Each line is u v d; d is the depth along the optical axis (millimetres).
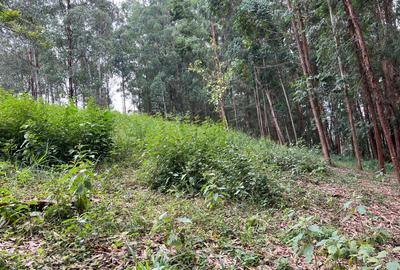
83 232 3162
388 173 11648
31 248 2963
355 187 7809
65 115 6742
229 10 16562
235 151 6996
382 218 5160
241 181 5621
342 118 17812
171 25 30797
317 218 4754
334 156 19828
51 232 3240
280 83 21312
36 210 3689
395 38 10406
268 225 4266
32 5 17219
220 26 19641
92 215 3523
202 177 5492
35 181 4863
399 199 6891
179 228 3453
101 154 6770
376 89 8453
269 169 7141
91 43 21750
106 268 2736
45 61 21469
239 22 15391
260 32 16062
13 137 6039
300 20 12758
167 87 32406
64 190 3943
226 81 19672
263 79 19984
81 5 19750
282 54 18719
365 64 8516
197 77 30203
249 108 28344
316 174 8867
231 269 2930
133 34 31672
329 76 12031
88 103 7602
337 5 10586
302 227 2676
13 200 3533
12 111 6254
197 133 7191
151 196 4898
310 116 23234
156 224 3438
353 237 3951
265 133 26969
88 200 3885
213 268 2939
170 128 7723
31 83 25234
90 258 2869
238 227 4043
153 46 32344
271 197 5469
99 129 6836
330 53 11227
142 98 36344
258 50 17641
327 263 3092
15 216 3457
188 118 9805
